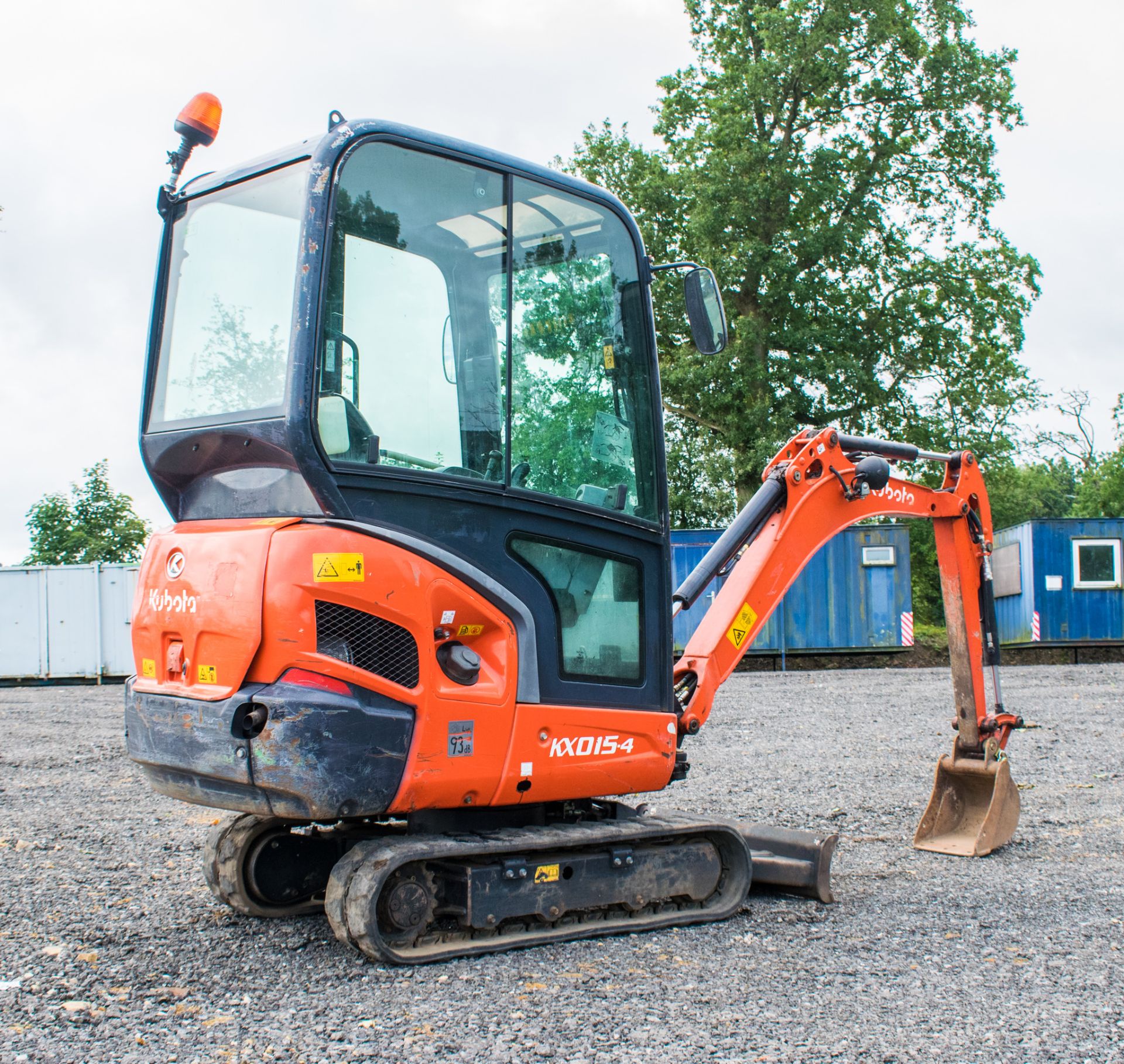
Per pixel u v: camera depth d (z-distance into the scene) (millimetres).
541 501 4367
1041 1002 3676
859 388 27547
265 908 4887
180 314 4523
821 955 4234
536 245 4512
